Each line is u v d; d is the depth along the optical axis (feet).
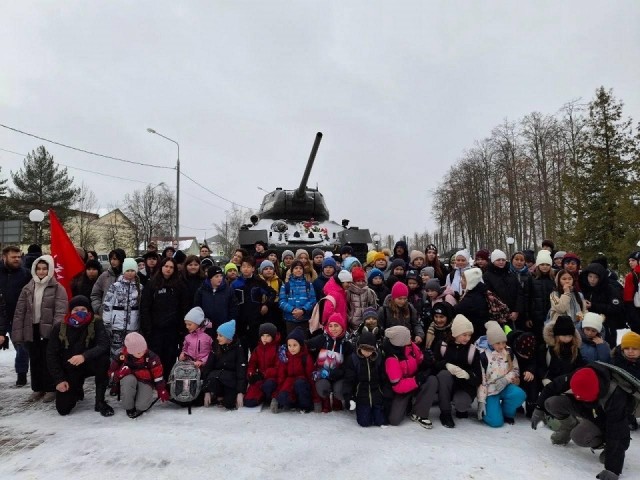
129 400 17.65
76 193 147.84
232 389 19.13
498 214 157.48
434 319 19.08
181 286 21.94
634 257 24.22
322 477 12.49
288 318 22.12
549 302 21.34
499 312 19.67
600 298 21.79
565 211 98.43
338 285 21.52
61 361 18.53
